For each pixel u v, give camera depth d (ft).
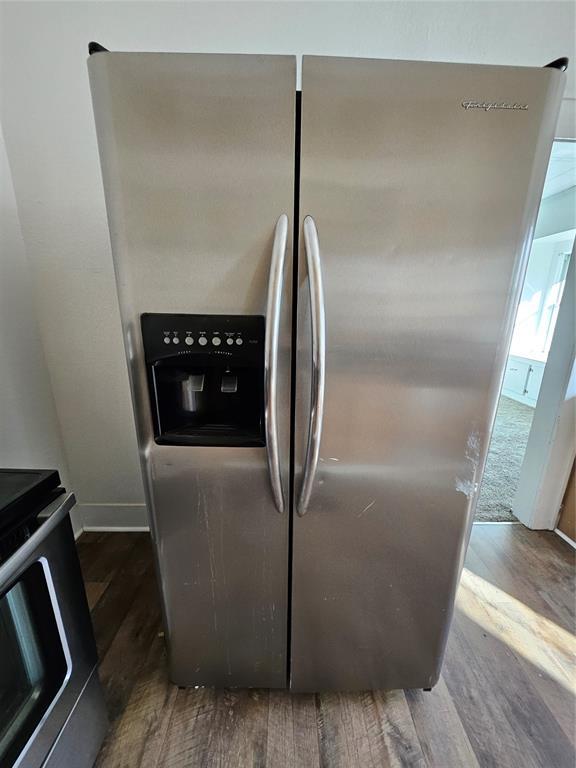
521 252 2.59
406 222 2.49
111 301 5.09
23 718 2.34
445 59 4.23
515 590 5.19
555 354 5.89
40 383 5.19
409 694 3.81
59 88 4.28
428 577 3.32
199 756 3.26
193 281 2.56
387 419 2.87
